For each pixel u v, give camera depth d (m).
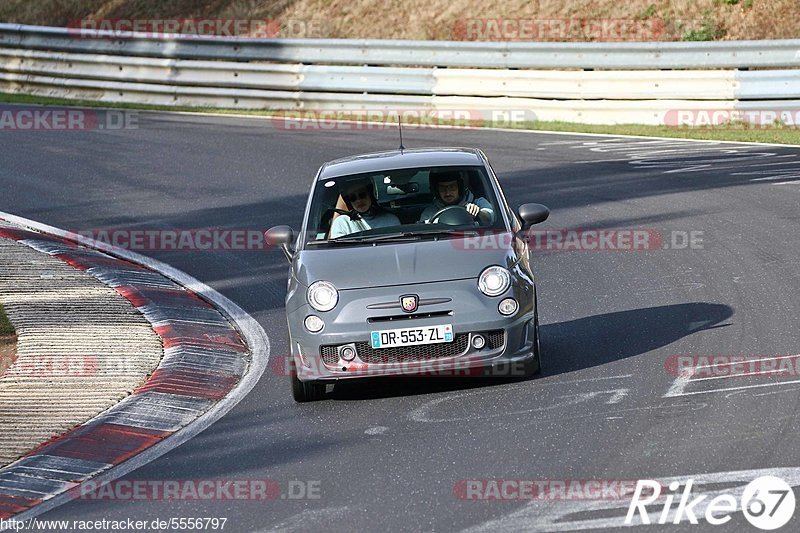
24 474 24.27
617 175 56.31
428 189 30.45
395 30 89.44
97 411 28.23
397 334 26.67
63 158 66.75
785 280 36.25
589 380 27.62
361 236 29.30
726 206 48.16
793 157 57.41
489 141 66.62
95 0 104.69
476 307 26.78
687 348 29.78
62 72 87.25
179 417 28.05
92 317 36.91
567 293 37.81
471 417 25.53
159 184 59.50
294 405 28.20
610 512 19.25
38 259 44.94
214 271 44.31
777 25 78.88
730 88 67.44
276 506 21.17
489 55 74.06
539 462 22.14
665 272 39.12
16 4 107.88
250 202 54.88
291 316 27.77
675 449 22.17
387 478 22.11
